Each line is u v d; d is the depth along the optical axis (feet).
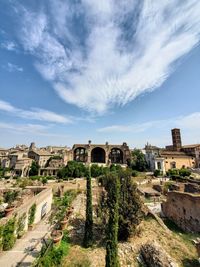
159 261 47.55
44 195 86.43
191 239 71.10
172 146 359.66
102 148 333.83
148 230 71.26
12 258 46.32
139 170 282.97
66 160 304.09
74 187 172.35
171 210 99.04
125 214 61.82
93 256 51.85
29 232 63.77
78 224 73.10
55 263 45.34
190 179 181.47
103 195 68.64
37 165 273.33
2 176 245.45
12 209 65.21
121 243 59.41
